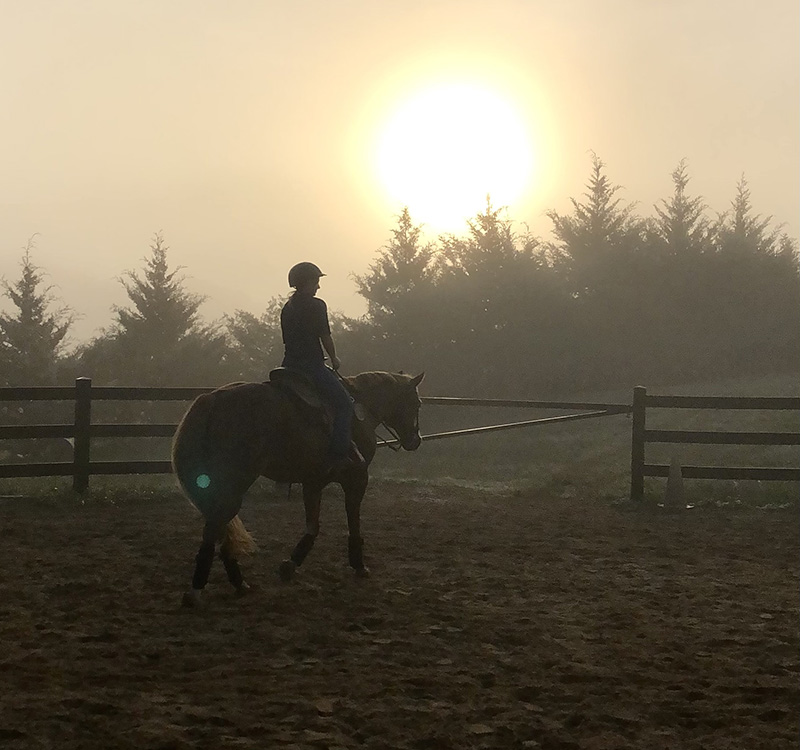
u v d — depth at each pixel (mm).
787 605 7660
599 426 26344
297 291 7824
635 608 7453
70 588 7582
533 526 11391
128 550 9250
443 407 35062
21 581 7809
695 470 13375
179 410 33375
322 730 4715
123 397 12570
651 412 26641
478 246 37750
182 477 6953
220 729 4688
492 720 4945
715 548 10188
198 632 6469
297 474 7570
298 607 7199
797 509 12977
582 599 7742
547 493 14406
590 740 4703
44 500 11945
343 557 9211
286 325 7746
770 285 38188
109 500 12266
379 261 39219
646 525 11672
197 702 5074
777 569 9133
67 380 36500
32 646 6004
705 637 6645
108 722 4746
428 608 7297
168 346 38438
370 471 20141
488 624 6863
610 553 9781
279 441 7289
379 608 7273
